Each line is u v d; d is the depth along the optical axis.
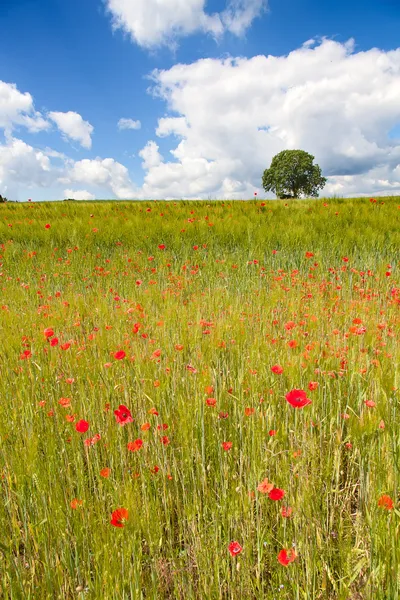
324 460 2.13
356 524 1.65
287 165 52.88
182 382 2.60
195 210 12.90
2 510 1.67
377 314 3.75
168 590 1.61
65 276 7.21
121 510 1.32
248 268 7.18
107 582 1.29
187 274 7.06
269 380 2.54
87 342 3.29
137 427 2.38
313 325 3.12
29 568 1.61
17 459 1.71
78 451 1.86
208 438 2.21
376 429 1.76
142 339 3.07
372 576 1.34
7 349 3.08
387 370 2.12
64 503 1.72
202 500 1.93
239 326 3.22
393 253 7.80
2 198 26.16
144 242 9.09
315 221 9.49
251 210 11.78
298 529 1.56
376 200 13.30
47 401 2.48
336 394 2.54
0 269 7.64
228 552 1.54
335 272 6.72
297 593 1.34
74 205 15.64
